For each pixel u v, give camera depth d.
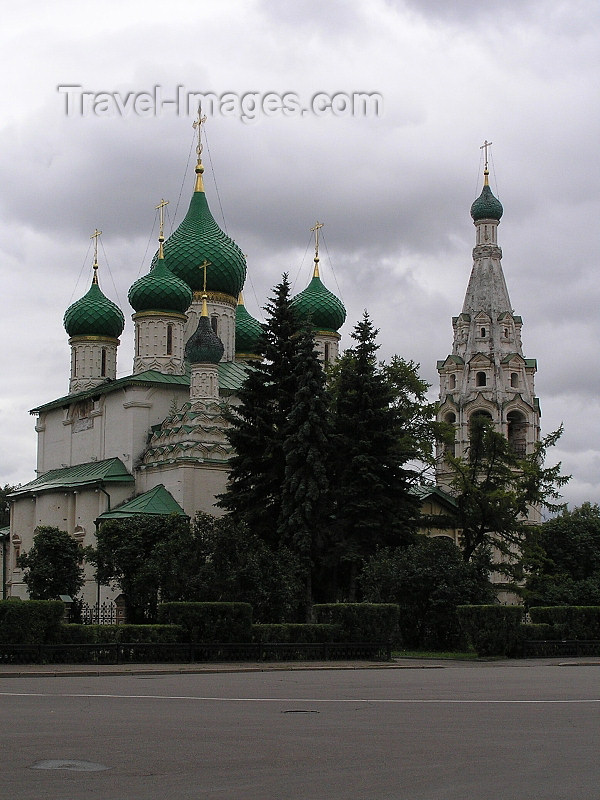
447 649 60.12
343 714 23.67
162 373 93.56
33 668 38.78
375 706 25.61
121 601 78.00
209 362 88.62
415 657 54.72
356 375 72.44
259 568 57.75
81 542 90.00
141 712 23.75
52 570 81.56
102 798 13.65
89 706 25.06
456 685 33.31
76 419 100.25
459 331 110.94
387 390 72.31
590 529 102.00
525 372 109.44
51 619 43.41
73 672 37.47
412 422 80.50
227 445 86.56
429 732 20.42
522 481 81.31
